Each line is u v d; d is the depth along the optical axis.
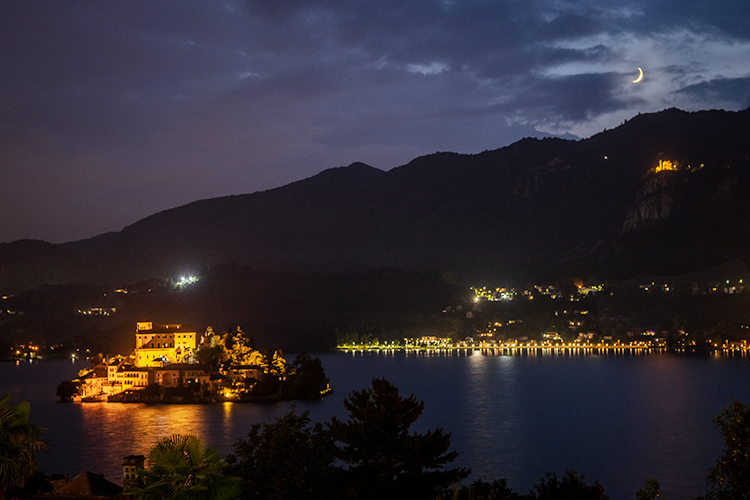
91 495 85.81
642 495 61.03
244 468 63.62
